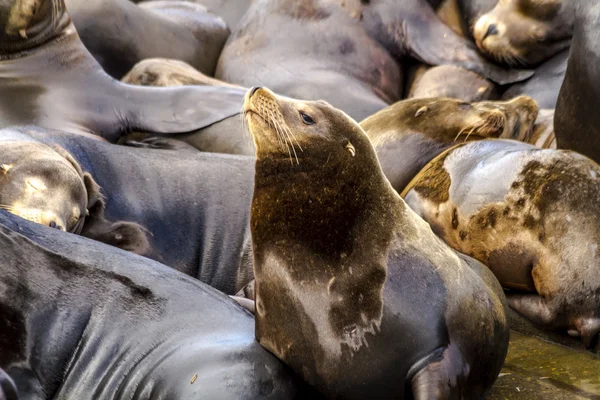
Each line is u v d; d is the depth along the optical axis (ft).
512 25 69.56
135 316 33.55
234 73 71.56
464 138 56.39
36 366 32.35
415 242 33.50
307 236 33.17
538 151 45.93
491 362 34.19
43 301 33.14
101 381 32.68
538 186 44.34
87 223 46.06
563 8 68.23
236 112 59.00
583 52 50.72
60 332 32.99
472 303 33.14
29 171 43.68
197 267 47.88
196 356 31.81
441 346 31.71
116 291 34.09
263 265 33.68
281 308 33.09
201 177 49.60
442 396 30.99
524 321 45.44
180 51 74.38
